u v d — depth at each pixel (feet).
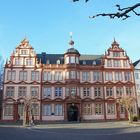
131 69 251.80
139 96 248.11
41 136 98.43
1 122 216.74
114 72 250.16
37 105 233.14
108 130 128.47
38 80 238.89
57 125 175.01
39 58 256.11
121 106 240.94
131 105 213.66
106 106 241.14
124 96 234.17
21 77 237.86
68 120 234.58
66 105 235.81
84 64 250.37
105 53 253.65
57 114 234.17
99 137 94.12
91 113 238.07
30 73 239.50
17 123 207.41
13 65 238.68
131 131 119.55
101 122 214.90
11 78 236.22
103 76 247.91
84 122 218.18
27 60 241.76
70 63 244.01
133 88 248.32
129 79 249.96
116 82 247.50
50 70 242.78
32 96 234.58
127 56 254.27
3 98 231.09
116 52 254.88
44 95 236.84
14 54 241.55
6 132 116.78
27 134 107.04
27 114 206.39
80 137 94.32
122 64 252.62
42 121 228.84
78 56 248.93
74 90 239.50
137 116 223.10
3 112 228.43
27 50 243.60
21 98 232.53
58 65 244.42
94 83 244.83
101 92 244.01
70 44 252.21
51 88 238.89
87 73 247.09
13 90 234.17
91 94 242.58
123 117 239.09
